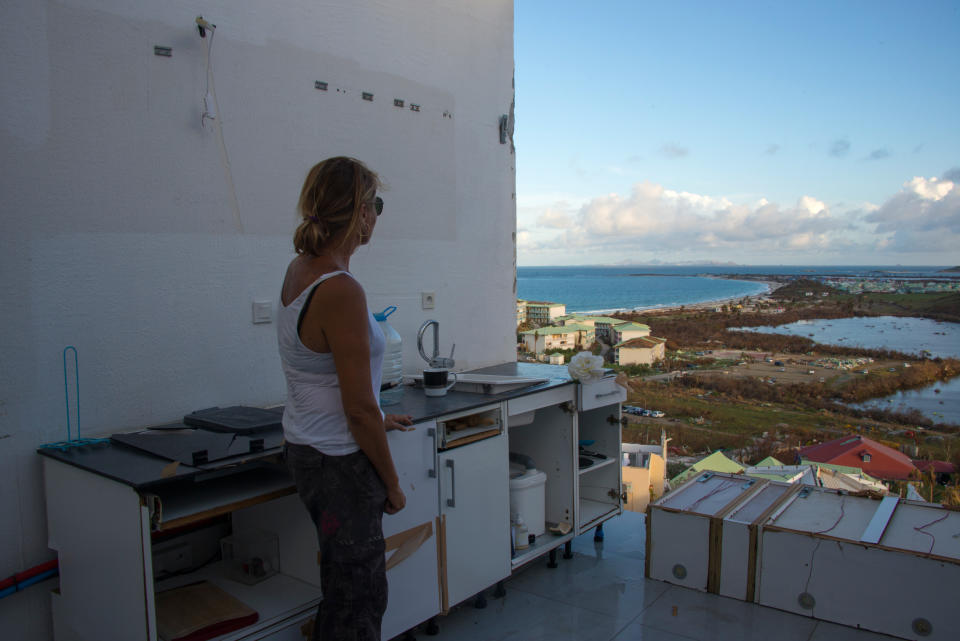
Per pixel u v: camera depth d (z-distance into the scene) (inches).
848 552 68.7
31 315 57.3
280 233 78.0
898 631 65.9
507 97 113.5
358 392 37.6
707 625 70.5
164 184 66.6
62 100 58.7
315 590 56.9
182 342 68.8
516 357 117.8
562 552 92.7
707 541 78.7
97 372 61.9
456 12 101.9
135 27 63.7
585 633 68.8
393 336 79.5
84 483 49.3
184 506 47.1
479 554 69.2
